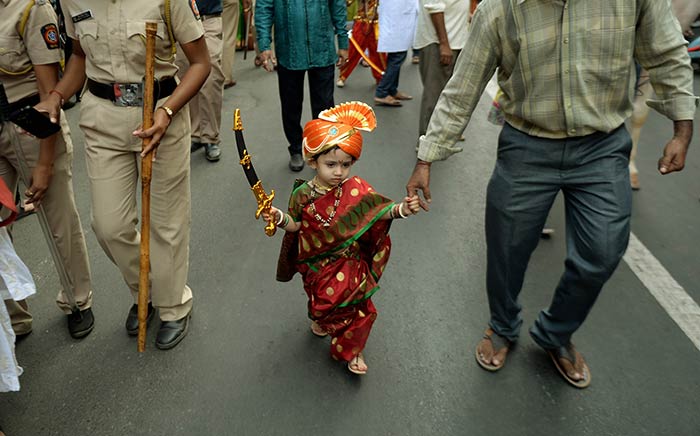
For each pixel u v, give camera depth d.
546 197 2.24
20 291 2.06
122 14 2.24
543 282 3.27
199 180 4.58
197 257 3.51
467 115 2.27
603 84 2.01
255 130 5.66
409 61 8.48
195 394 2.49
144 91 2.28
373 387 2.52
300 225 2.37
